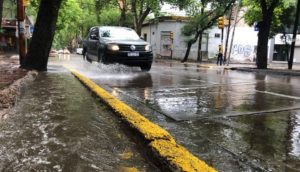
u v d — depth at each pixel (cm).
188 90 846
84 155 350
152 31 4778
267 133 450
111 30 1502
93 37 1538
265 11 2272
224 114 559
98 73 1276
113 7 4872
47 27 1304
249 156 359
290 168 328
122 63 1358
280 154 368
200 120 515
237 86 972
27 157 340
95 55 1480
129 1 4272
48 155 346
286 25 2945
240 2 3222
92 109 570
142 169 324
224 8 3453
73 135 415
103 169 319
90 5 5969
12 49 4394
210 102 673
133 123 443
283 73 1895
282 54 4128
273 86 1011
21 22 1461
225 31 4384
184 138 418
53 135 412
